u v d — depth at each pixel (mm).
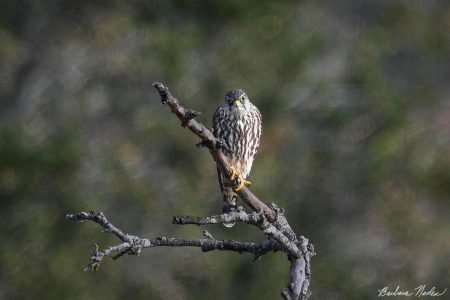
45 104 16469
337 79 16594
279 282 14648
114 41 16250
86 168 15383
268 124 15688
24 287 14531
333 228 16188
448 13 18859
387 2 18344
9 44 16734
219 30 15984
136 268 15031
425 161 16703
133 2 16469
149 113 15742
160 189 15391
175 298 14891
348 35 17766
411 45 18516
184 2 16000
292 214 15836
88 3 16844
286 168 15953
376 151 16234
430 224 16453
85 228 14859
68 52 16766
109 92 16203
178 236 15055
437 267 16172
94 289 14609
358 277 15859
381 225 16359
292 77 15742
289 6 16078
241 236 15148
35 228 14828
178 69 15453
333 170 16297
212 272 14969
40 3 17047
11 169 14891
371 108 16484
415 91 18078
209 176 15531
